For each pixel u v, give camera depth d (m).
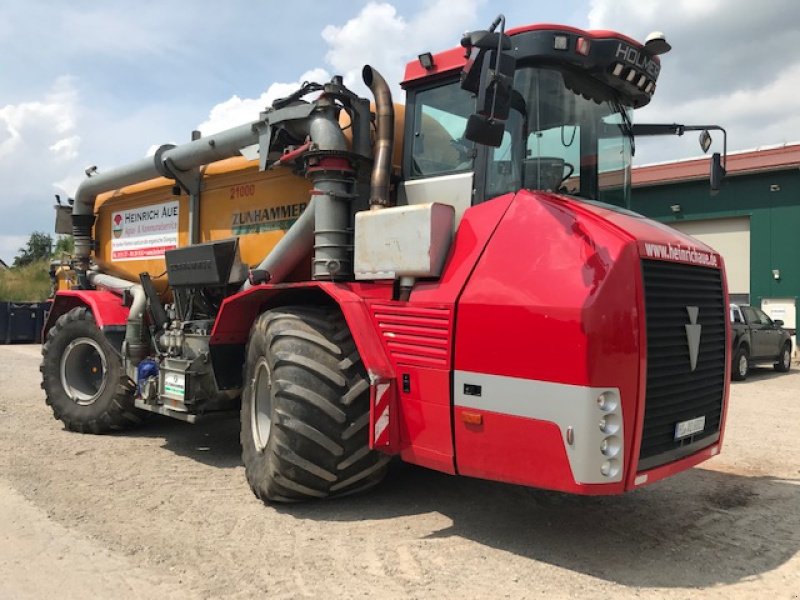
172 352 6.26
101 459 5.96
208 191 6.80
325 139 4.86
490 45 3.57
